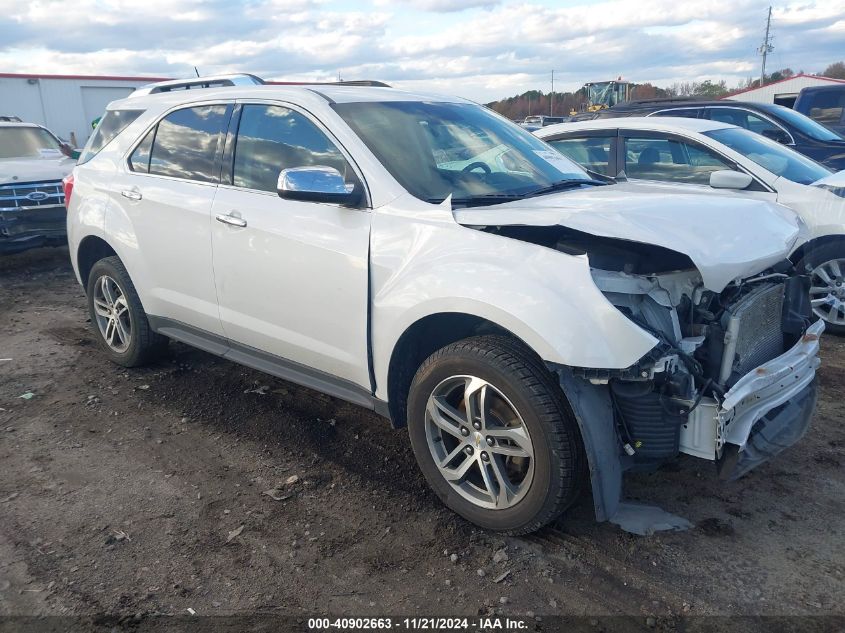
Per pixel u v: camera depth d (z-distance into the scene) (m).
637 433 2.80
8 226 8.23
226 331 4.16
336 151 3.59
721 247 2.86
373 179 3.41
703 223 2.98
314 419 4.30
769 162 6.07
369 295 3.32
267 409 4.44
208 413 4.39
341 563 2.94
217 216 3.99
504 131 4.27
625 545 3.04
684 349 2.84
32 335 6.00
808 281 3.56
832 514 3.27
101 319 5.19
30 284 8.09
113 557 2.96
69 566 2.90
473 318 3.11
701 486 3.52
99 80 28.70
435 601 2.71
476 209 3.20
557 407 2.78
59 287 7.95
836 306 5.86
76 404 4.51
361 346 3.41
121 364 5.08
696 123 6.47
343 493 3.48
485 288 2.84
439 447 3.25
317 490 3.50
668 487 3.51
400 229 3.24
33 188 8.45
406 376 3.42
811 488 3.49
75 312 6.80
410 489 3.52
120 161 4.77
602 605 2.68
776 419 3.22
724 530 3.15
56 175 8.73
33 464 3.74
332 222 3.47
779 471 3.66
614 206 3.04
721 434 2.73
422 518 3.26
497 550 3.01
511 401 2.87
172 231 4.29
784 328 3.41
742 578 2.82
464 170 3.66
